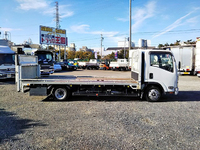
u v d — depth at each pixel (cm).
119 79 789
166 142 368
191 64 1770
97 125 459
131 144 358
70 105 663
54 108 619
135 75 760
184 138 388
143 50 709
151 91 720
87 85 739
